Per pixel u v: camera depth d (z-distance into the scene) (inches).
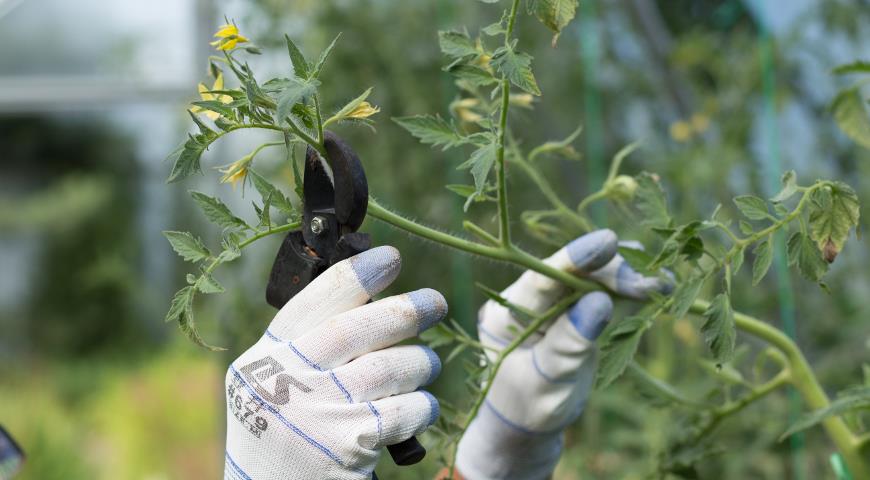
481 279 116.9
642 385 56.4
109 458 256.8
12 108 227.5
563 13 35.2
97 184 391.9
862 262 100.3
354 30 115.8
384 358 39.3
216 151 123.9
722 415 56.0
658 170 114.0
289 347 39.2
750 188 107.9
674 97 118.3
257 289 109.4
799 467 77.5
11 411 249.0
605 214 97.7
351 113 36.9
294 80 33.9
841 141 107.6
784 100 107.1
